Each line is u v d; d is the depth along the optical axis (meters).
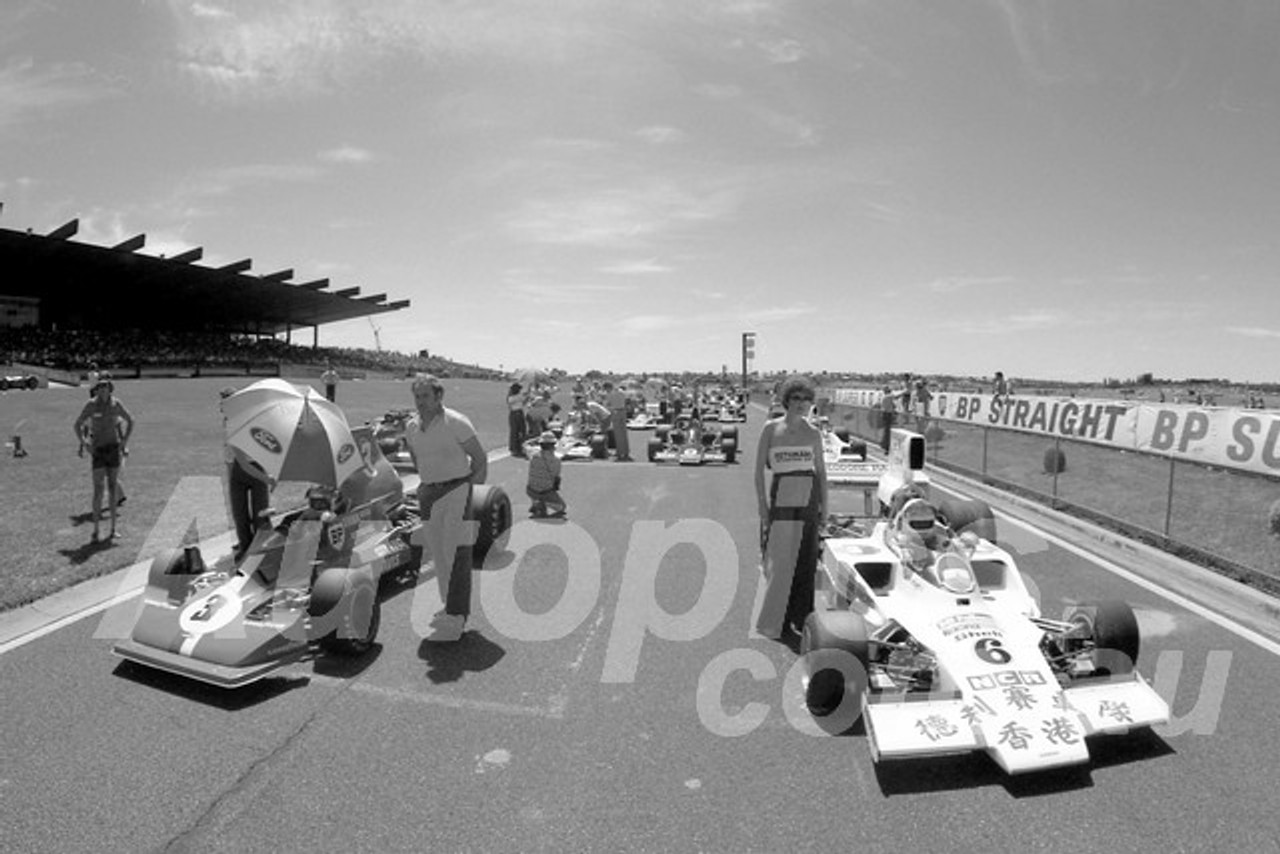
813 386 6.21
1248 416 9.41
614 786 4.14
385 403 34.06
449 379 80.62
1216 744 4.49
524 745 4.58
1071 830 3.73
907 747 4.07
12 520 9.49
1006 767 4.00
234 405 6.72
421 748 4.54
